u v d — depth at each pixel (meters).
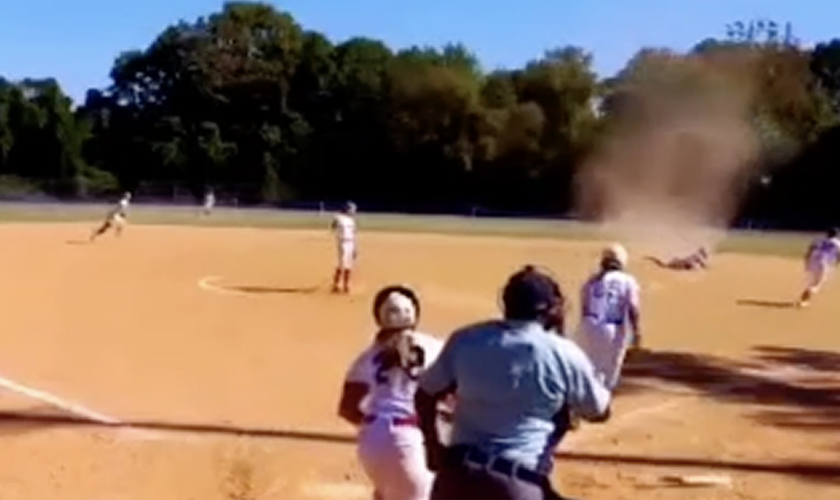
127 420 12.82
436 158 88.06
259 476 10.75
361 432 6.91
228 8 95.69
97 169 94.00
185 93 94.25
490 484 5.31
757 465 11.65
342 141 90.56
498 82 87.00
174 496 10.05
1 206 74.44
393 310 6.94
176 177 92.50
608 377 13.48
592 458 11.65
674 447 12.33
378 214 80.50
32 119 92.75
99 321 21.25
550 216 81.75
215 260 35.22
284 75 92.44
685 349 20.19
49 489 10.09
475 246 44.22
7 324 20.44
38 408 13.31
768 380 17.14
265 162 90.75
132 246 40.16
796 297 30.16
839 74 80.25
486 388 5.39
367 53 92.12
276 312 23.20
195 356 17.55
